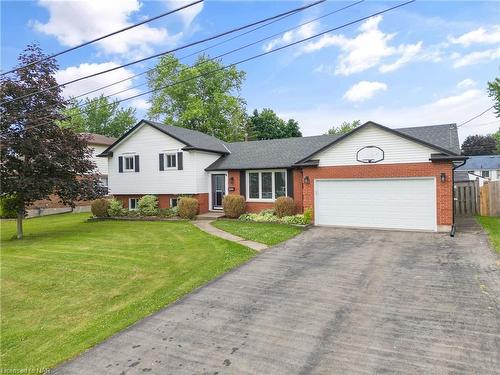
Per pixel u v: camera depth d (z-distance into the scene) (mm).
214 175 21672
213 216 19516
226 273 9148
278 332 5836
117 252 12227
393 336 5520
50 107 15734
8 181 15156
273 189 19359
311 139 22172
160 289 8305
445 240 11820
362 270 8930
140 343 5730
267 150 21844
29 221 23688
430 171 13508
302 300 7148
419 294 7180
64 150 16016
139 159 22172
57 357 5480
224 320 6410
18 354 5723
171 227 17266
